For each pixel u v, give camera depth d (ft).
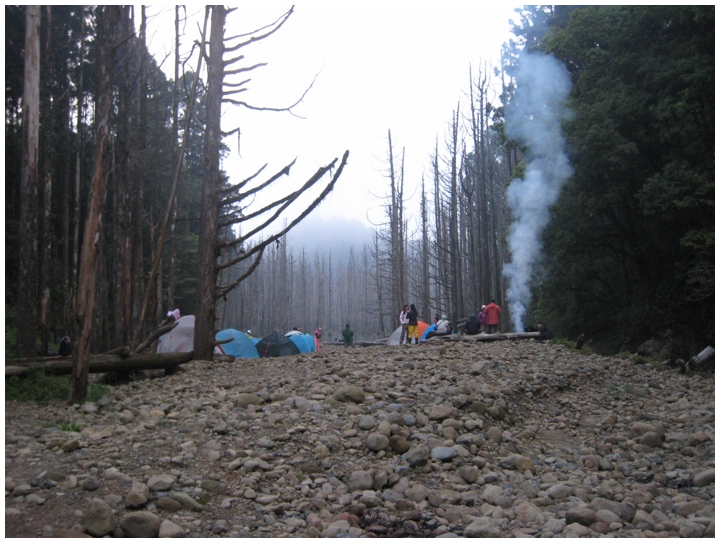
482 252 126.52
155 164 102.37
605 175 70.79
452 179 122.01
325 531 15.71
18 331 42.34
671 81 66.59
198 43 46.83
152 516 14.89
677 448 26.37
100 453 19.61
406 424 25.70
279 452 21.35
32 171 43.27
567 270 85.61
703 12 62.95
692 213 65.57
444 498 19.29
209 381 36.09
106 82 31.07
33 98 43.37
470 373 36.99
